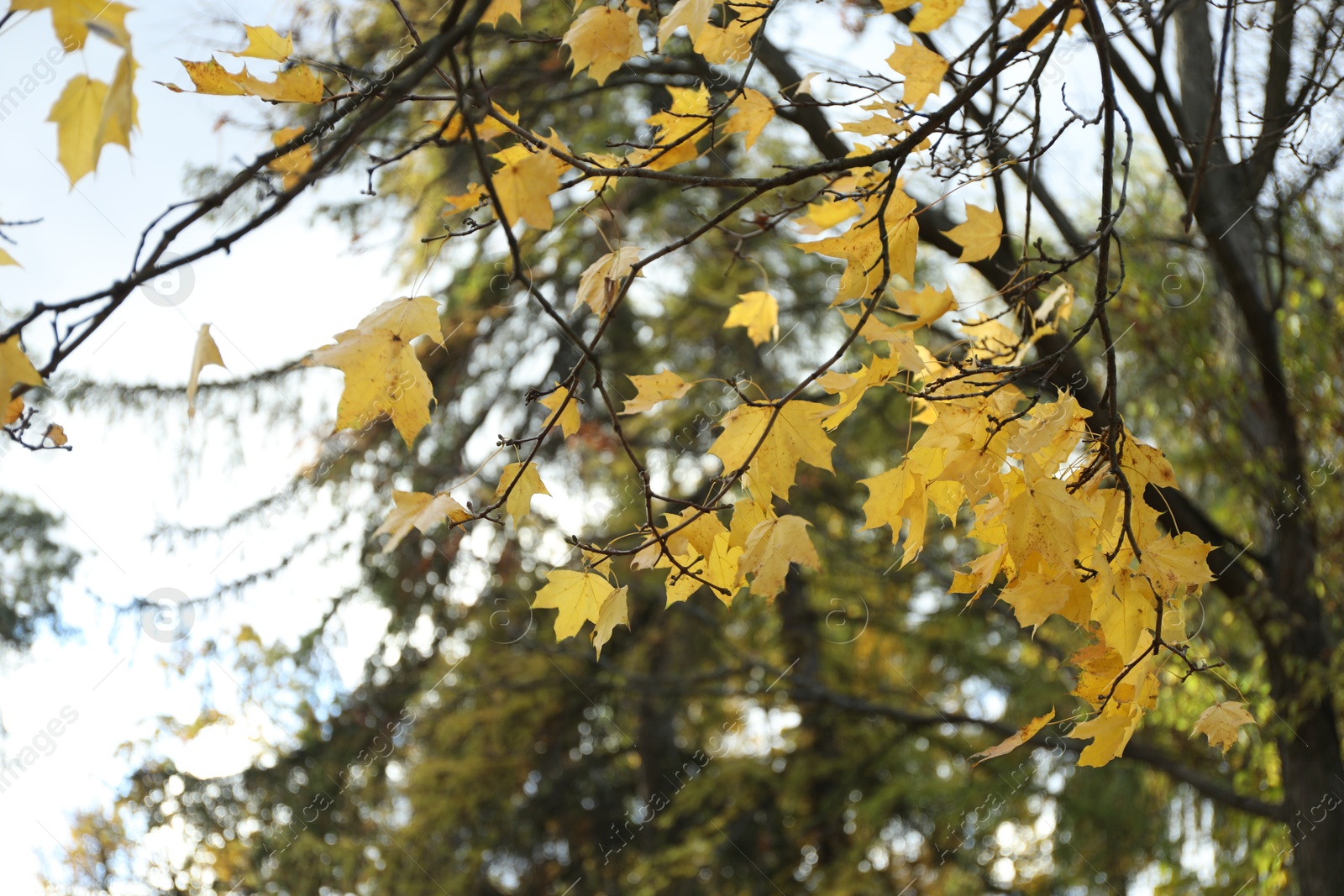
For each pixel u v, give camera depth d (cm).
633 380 146
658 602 816
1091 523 148
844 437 756
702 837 785
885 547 725
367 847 737
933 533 682
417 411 133
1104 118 154
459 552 691
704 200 634
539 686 743
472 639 777
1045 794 757
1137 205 496
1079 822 724
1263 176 353
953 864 783
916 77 156
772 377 725
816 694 644
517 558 695
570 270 672
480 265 604
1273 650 433
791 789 792
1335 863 412
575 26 143
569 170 149
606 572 164
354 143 105
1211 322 464
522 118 449
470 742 780
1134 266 471
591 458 745
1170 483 148
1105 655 146
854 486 772
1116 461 140
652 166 161
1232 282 396
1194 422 473
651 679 701
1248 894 534
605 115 542
